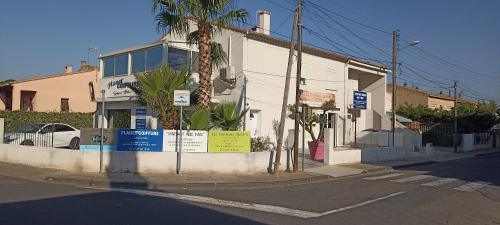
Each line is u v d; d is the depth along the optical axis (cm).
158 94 1670
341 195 1283
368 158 2367
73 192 1186
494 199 1301
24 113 2648
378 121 3512
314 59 2878
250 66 2459
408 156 2841
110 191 1230
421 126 4141
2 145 1819
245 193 1280
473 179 1783
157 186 1362
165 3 1692
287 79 1711
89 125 2950
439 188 1489
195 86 2320
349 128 3216
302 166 1797
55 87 3681
